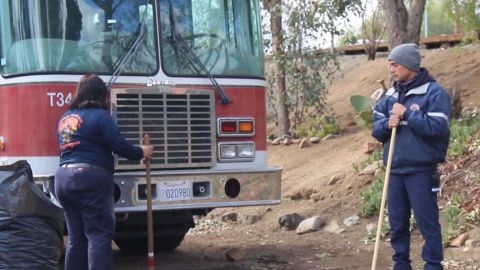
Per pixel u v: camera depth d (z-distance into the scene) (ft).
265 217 35.01
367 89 52.54
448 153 32.35
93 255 20.66
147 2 25.04
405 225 20.68
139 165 24.08
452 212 28.04
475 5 43.75
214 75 25.62
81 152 20.74
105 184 20.86
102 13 24.49
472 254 25.53
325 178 36.35
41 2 23.79
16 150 23.81
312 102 46.73
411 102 20.12
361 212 31.30
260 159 26.35
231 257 27.63
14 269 18.57
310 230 31.32
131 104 24.18
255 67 26.58
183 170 24.77
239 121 25.85
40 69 23.58
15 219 18.69
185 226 28.73
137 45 24.68
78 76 23.84
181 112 24.86
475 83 45.06
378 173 33.78
